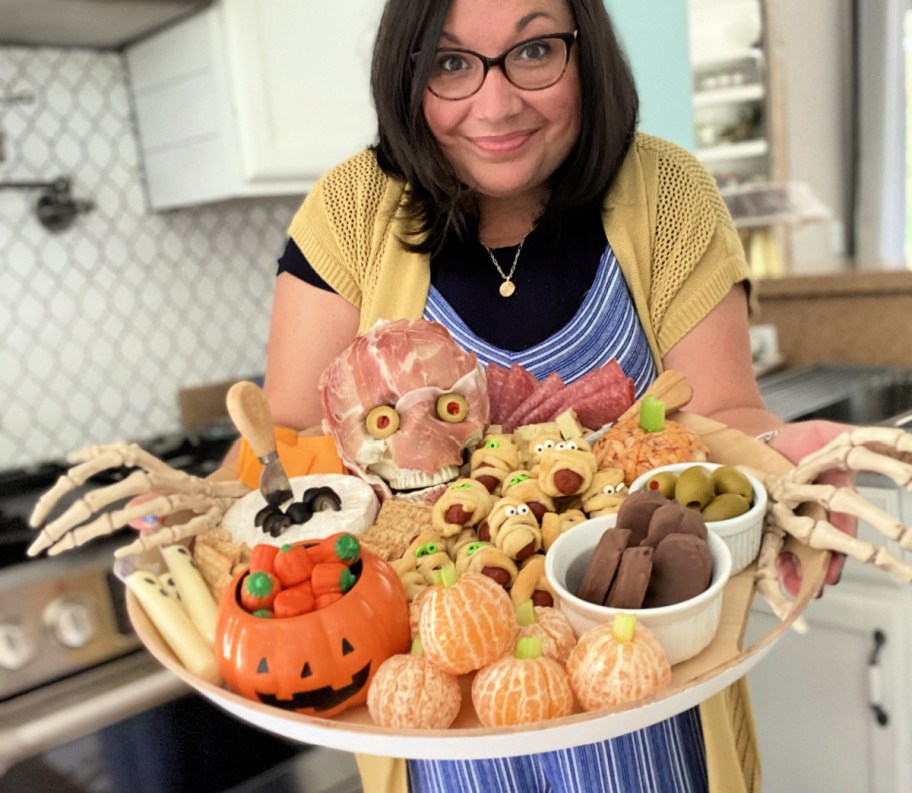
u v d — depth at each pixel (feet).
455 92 2.37
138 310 6.07
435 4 2.29
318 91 5.74
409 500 2.27
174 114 5.73
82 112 5.74
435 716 1.63
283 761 4.50
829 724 3.85
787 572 2.02
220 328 6.55
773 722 4.04
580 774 2.19
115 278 5.94
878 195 8.15
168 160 5.87
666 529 1.82
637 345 2.71
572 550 1.93
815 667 3.84
